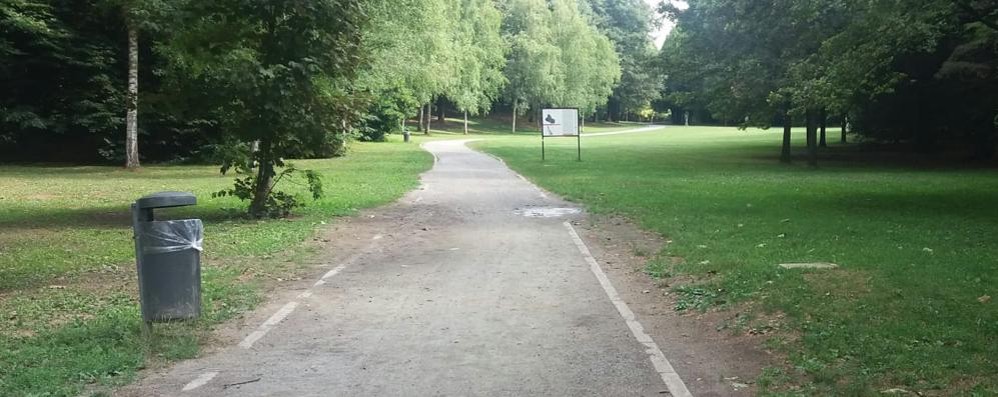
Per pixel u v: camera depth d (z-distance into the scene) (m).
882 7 16.09
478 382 5.57
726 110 36.09
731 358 6.10
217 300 8.16
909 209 16.09
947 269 8.93
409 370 5.88
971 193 20.06
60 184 23.28
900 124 41.75
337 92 16.44
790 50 31.31
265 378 5.70
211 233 13.07
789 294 7.82
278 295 8.59
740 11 32.41
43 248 11.67
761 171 30.19
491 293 8.65
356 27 15.73
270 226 14.02
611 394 5.29
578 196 19.47
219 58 15.20
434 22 40.41
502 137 73.50
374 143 56.38
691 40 37.00
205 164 33.97
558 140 65.62
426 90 47.78
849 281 8.34
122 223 14.73
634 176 26.59
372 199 19.00
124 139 33.34
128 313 7.50
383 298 8.42
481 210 17.02
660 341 6.64
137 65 31.31
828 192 20.39
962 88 31.14
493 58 68.31
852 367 5.59
